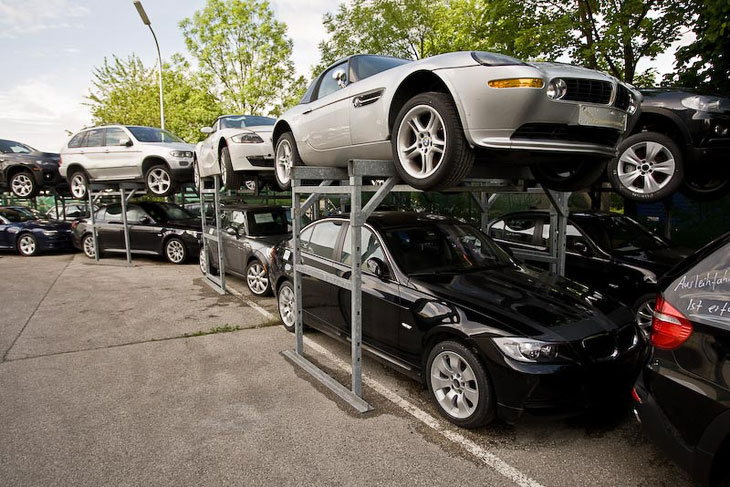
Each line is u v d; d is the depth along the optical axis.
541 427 3.35
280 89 21.66
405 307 3.69
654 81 9.16
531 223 6.72
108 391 3.97
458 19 13.53
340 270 4.50
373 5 14.80
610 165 5.20
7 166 11.29
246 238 7.84
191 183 10.14
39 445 3.12
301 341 4.71
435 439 3.19
